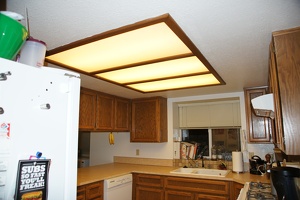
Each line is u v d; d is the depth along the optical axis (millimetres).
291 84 1332
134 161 4168
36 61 1004
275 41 1423
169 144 3922
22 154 842
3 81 804
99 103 3457
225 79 2729
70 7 1193
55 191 951
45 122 939
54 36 1533
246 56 1947
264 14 1268
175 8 1199
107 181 2924
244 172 3188
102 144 4562
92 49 1725
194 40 1611
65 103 1039
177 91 3422
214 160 3600
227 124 3715
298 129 1283
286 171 1593
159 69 2227
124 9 1211
